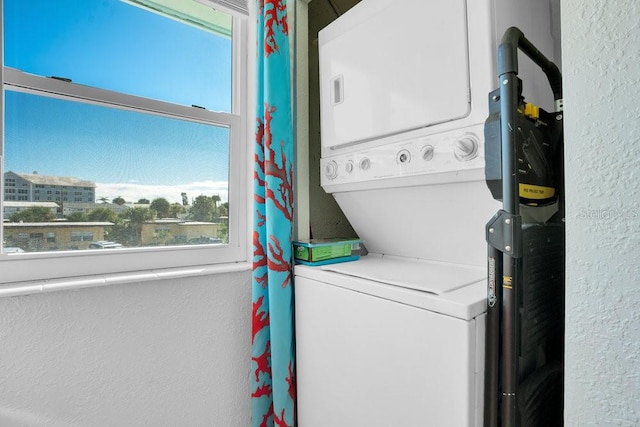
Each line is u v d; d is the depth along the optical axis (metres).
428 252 1.66
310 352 1.55
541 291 1.14
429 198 1.45
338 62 1.70
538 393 1.10
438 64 1.25
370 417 1.24
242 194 1.93
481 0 1.14
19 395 1.21
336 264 1.66
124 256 1.54
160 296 1.52
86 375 1.33
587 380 0.70
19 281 1.31
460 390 0.95
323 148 1.83
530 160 1.05
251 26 1.91
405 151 1.40
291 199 1.73
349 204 1.85
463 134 1.19
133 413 1.44
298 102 1.96
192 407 1.61
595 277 0.69
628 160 0.64
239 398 1.77
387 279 1.26
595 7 0.68
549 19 1.51
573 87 0.71
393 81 1.42
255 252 1.69
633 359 0.64
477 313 0.97
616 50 0.65
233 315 1.75
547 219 1.19
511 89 0.95
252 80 1.92
